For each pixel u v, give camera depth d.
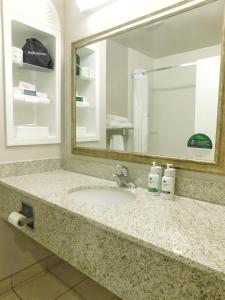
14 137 1.41
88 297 1.45
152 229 0.72
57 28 1.56
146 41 1.19
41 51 1.51
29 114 1.63
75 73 1.55
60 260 1.75
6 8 1.29
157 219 0.80
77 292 1.49
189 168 1.05
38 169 1.55
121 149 1.34
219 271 0.52
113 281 0.77
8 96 1.34
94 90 1.48
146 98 1.21
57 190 1.15
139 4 1.19
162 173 1.13
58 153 1.67
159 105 1.17
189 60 1.05
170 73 1.12
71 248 0.92
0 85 1.33
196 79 1.03
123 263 0.73
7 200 1.30
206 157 1.01
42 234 1.07
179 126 1.10
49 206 1.01
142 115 1.24
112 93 1.38
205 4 0.98
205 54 1.00
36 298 1.43
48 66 1.56
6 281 1.47
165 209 0.90
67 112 1.64
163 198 1.04
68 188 1.19
